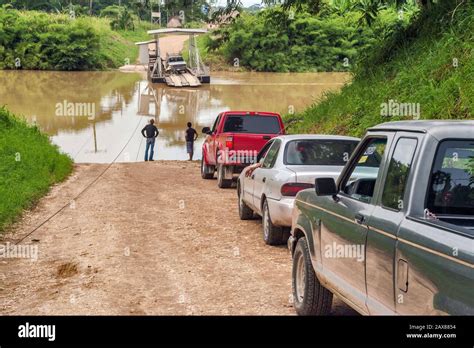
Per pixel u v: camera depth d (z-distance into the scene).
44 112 47.16
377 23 36.53
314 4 24.44
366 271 4.76
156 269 9.06
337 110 21.56
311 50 95.06
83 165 25.66
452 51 15.72
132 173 22.72
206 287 8.08
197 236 11.38
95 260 9.65
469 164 4.28
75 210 14.41
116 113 46.78
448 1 18.69
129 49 110.62
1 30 93.62
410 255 4.00
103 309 7.25
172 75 70.69
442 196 4.24
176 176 22.00
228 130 18.30
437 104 14.05
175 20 60.16
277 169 10.26
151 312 7.11
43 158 20.88
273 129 18.36
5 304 7.57
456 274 3.44
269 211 10.25
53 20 98.00
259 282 8.26
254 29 93.69
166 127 40.31
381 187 4.73
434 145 4.25
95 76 82.88
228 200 16.02
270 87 66.62
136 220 13.05
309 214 6.28
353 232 5.03
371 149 5.29
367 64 22.56
